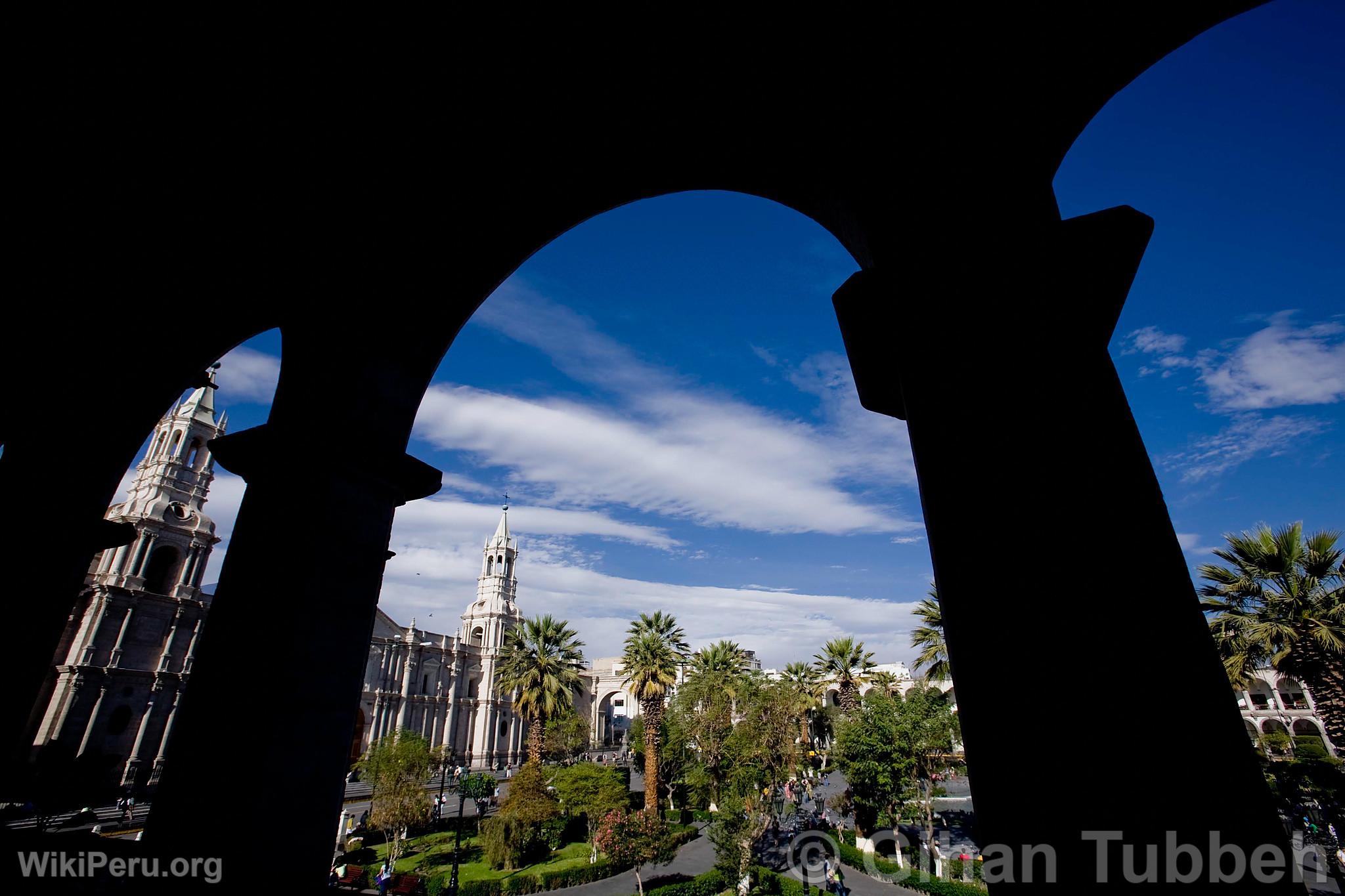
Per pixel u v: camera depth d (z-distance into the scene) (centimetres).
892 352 257
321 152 489
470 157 477
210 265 555
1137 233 248
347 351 482
